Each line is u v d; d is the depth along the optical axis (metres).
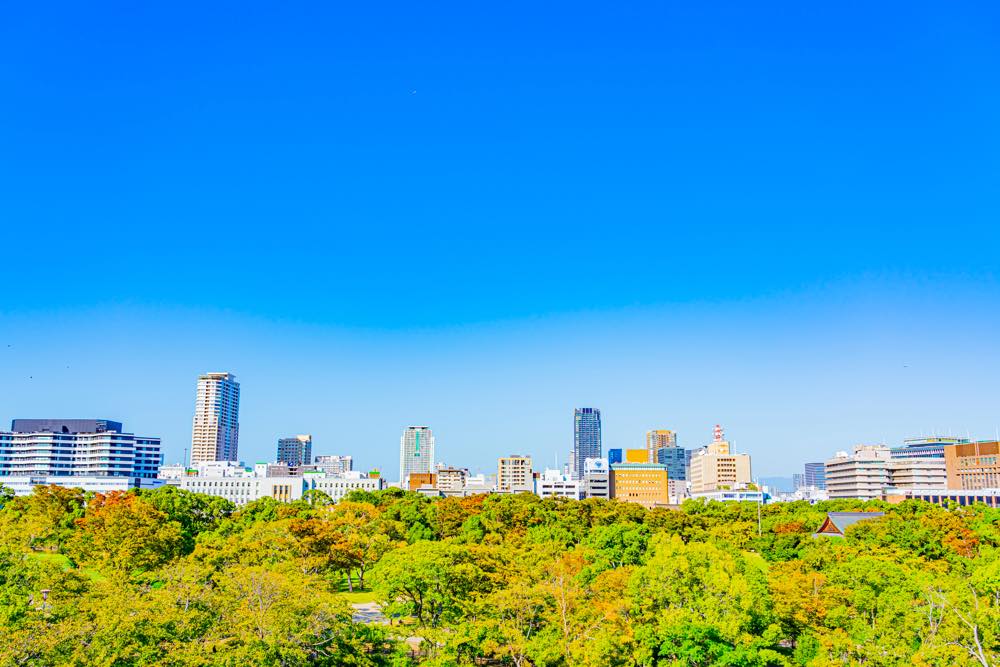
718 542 157.62
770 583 101.69
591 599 103.62
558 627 93.94
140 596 88.38
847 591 102.62
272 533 148.50
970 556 167.12
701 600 91.25
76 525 173.00
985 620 84.44
